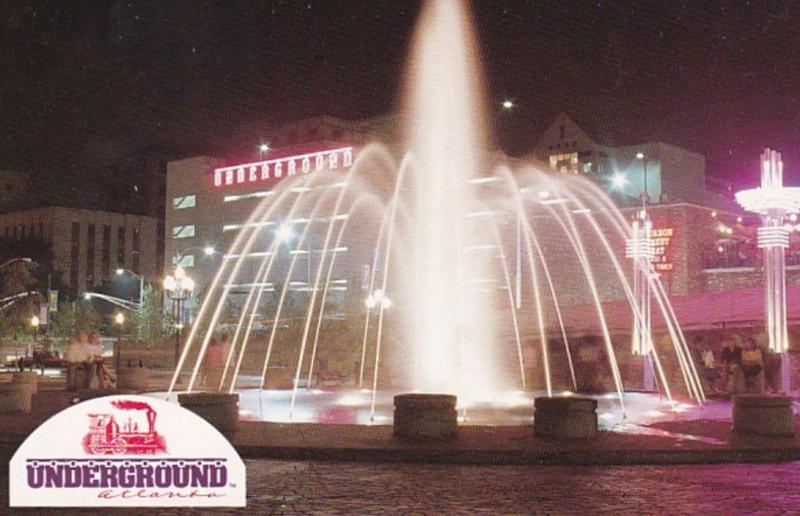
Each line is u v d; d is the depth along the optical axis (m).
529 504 10.94
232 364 41.75
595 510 10.55
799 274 46.38
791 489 12.17
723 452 15.00
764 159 27.89
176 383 41.09
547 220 61.50
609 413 23.19
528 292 60.84
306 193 97.50
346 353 43.53
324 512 10.34
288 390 35.25
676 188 79.75
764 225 28.34
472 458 14.65
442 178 42.59
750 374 28.72
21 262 92.50
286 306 76.94
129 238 157.88
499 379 38.91
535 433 16.31
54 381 46.75
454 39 40.91
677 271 54.12
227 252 104.19
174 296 46.28
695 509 10.66
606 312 38.25
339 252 92.62
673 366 33.78
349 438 16.20
